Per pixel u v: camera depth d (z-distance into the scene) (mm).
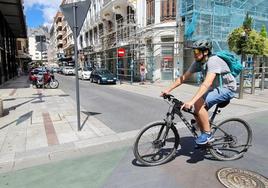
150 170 4328
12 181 4094
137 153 4367
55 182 4023
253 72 14125
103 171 4352
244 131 4875
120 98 13156
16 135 6434
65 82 25547
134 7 25688
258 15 21562
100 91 16656
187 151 5109
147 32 23938
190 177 4062
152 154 4496
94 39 43562
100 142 5852
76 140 5992
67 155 5141
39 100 12500
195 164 4523
